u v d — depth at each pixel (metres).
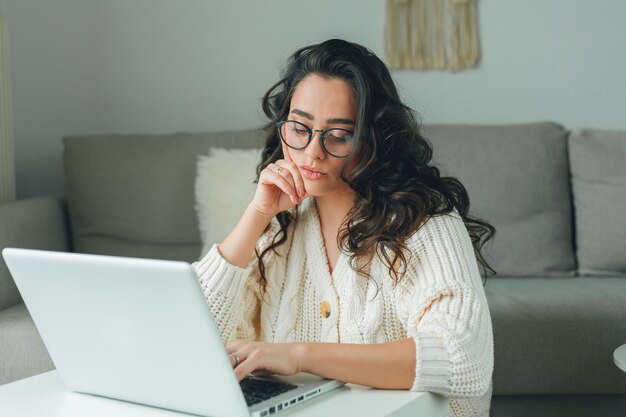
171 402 1.11
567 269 2.93
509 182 2.95
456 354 1.16
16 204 2.78
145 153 3.05
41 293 1.14
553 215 2.95
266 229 1.49
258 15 3.43
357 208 1.38
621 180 2.93
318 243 1.44
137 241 3.02
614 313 2.38
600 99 3.38
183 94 3.46
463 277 1.27
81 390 1.21
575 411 2.41
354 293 1.37
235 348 1.18
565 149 3.04
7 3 3.37
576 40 3.37
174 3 3.44
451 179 1.52
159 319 1.04
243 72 3.45
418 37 3.38
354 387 1.19
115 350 1.11
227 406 1.05
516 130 3.04
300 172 1.35
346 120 1.31
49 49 3.42
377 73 1.36
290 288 1.45
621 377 2.36
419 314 1.25
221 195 2.82
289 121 1.33
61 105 3.44
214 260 1.41
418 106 3.41
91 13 3.43
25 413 1.12
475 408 1.35
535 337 2.36
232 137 3.06
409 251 1.32
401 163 1.39
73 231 3.08
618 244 2.89
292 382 1.18
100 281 1.06
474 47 3.36
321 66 1.34
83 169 3.05
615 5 3.35
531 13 3.36
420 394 1.15
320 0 3.41
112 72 3.46
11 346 2.23
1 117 3.04
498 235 2.91
